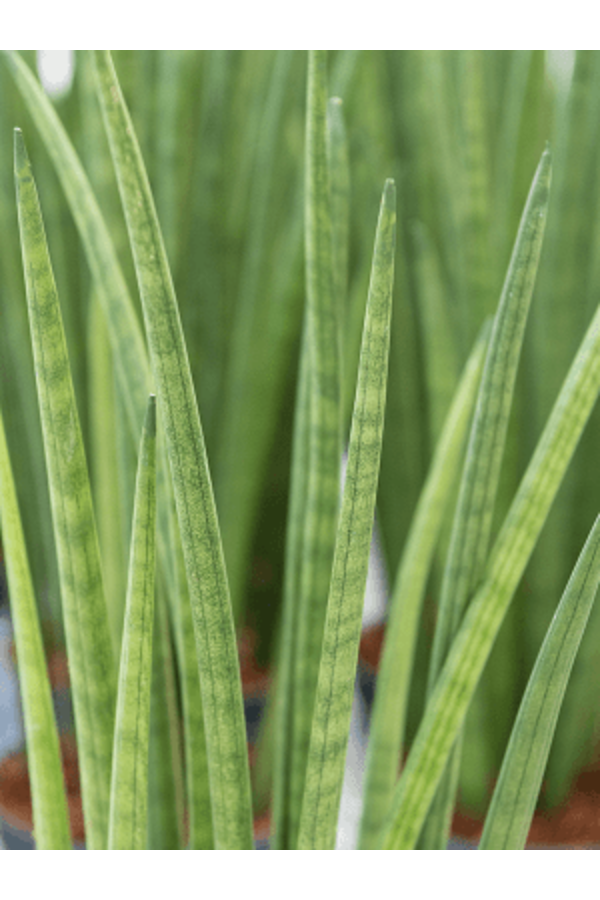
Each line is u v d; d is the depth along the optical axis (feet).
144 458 2.74
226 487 5.18
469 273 4.45
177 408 2.73
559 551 4.68
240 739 2.92
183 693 3.13
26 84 3.18
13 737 5.46
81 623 3.00
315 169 3.00
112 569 3.67
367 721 5.24
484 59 5.28
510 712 4.75
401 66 4.94
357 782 4.69
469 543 3.04
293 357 5.76
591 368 2.95
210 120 4.93
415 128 5.05
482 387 2.99
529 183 4.64
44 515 5.06
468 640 2.98
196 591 2.81
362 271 4.00
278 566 6.00
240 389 5.08
